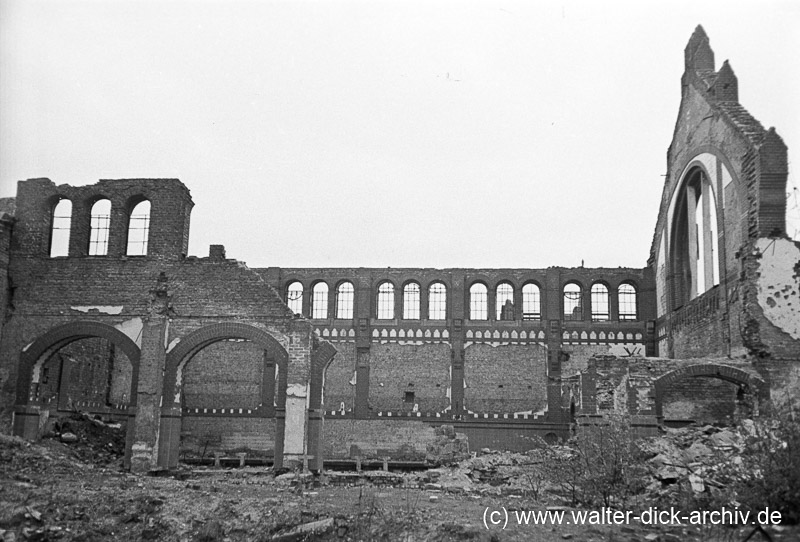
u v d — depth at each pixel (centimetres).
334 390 4334
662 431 2561
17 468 2058
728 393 3023
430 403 4291
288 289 4534
